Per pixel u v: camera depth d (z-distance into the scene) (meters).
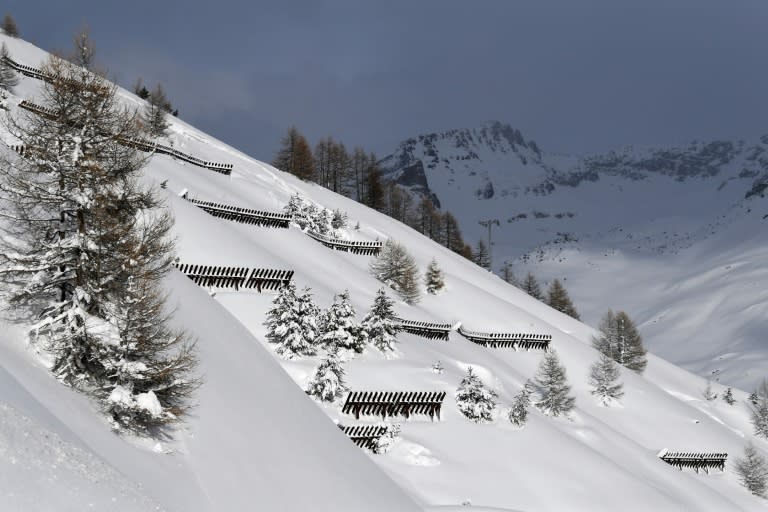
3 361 16.70
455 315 70.00
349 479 24.33
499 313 73.38
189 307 27.27
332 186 139.00
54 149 20.67
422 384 42.28
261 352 29.91
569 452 41.81
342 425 34.97
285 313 39.62
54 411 16.12
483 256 149.50
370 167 144.25
